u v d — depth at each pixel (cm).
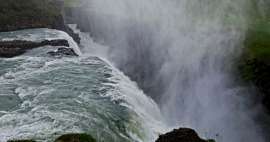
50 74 3394
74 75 3406
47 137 2152
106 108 2689
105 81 3306
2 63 3781
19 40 4641
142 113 3078
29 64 3741
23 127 2294
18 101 2742
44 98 2794
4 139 2112
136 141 2528
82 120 2427
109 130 2403
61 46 4534
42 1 6988
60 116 2461
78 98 2816
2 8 5816
